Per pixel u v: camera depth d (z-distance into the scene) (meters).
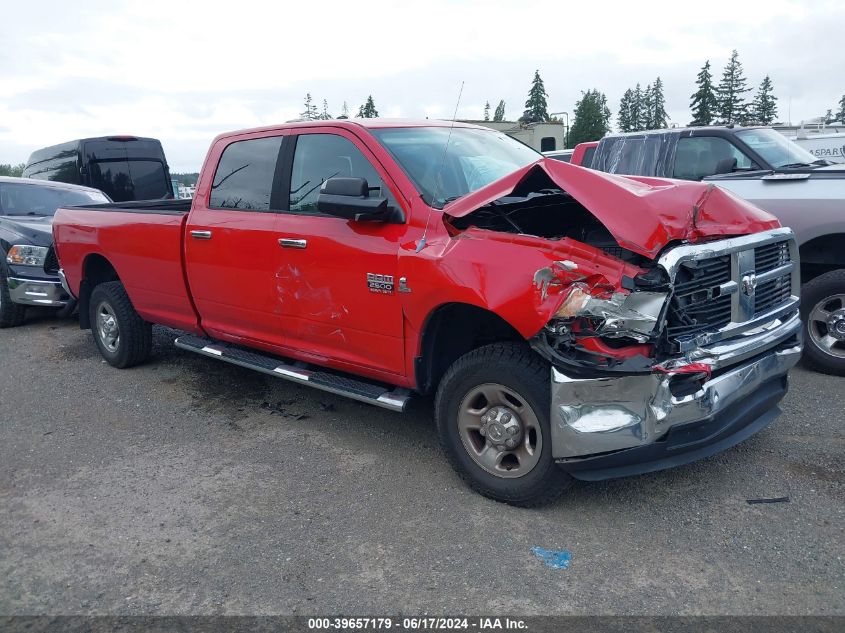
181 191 8.70
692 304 3.26
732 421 3.40
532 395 3.33
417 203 3.79
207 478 4.10
